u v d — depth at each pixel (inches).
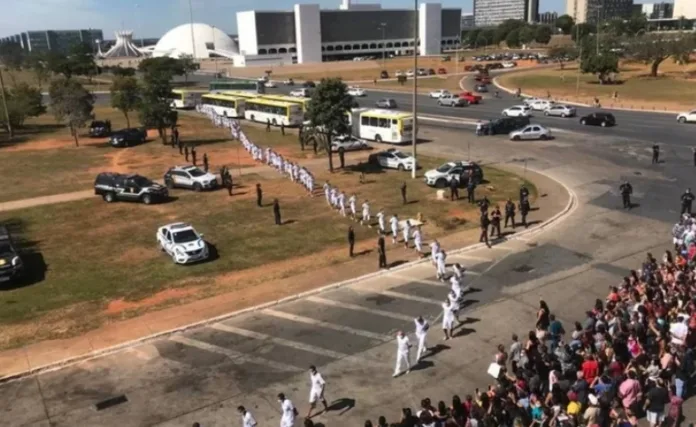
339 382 679.7
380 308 876.6
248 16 7116.1
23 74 6176.2
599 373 593.9
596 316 694.5
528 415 539.8
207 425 609.9
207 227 1284.4
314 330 813.9
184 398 661.3
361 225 1273.4
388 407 629.3
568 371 619.5
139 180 1504.7
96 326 845.8
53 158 2117.4
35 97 3011.8
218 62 7539.4
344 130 1731.1
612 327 666.2
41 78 5007.4
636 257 1040.8
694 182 1502.2
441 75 5157.5
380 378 685.9
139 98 2714.1
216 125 2859.3
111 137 2324.1
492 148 2049.7
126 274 1039.0
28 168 1951.3
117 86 3147.1
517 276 975.0
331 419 610.9
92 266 1082.1
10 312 897.5
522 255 1069.8
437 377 684.7
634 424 520.1
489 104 3275.1
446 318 768.3
